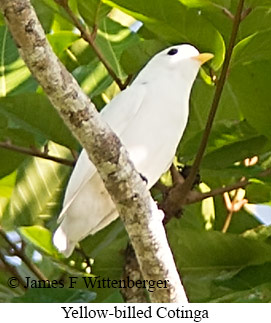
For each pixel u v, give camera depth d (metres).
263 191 11.48
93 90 11.19
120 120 9.98
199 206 11.53
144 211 8.03
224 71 9.20
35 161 11.36
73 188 9.60
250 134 10.83
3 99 10.23
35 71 7.32
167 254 8.18
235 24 9.17
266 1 9.46
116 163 7.82
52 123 10.28
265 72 10.30
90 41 10.19
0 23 11.44
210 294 10.25
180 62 10.43
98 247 10.85
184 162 10.64
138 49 10.91
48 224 11.40
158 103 10.10
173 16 9.98
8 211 11.41
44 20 11.44
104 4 10.10
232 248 10.38
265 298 10.01
